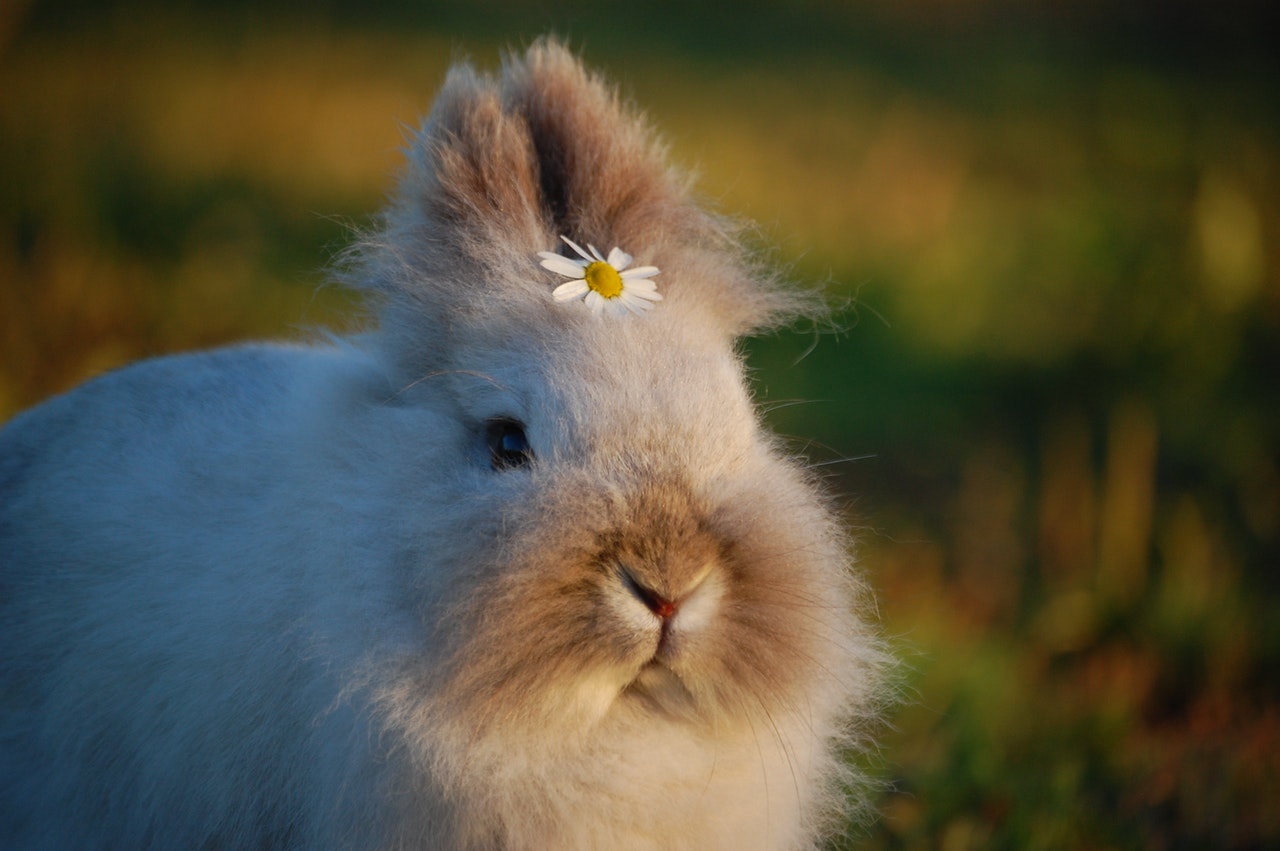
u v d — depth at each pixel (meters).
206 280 11.20
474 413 4.20
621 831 4.14
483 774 3.99
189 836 4.46
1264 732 6.99
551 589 3.80
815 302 5.84
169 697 4.41
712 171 15.79
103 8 19.78
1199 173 17.59
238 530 4.50
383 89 17.16
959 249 14.53
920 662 7.15
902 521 9.52
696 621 3.88
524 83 4.78
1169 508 9.95
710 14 27.16
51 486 4.95
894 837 5.95
